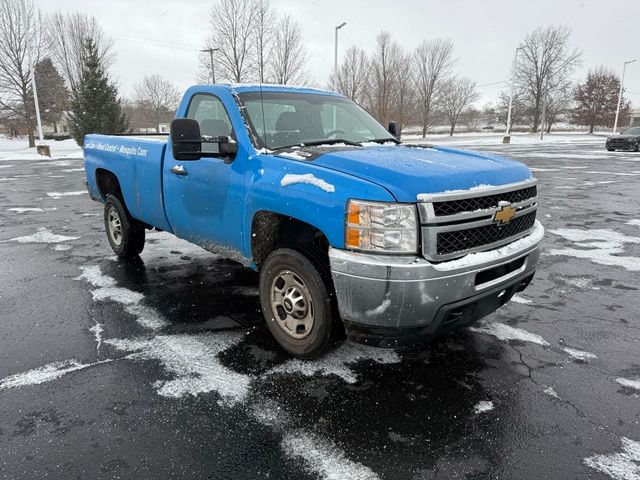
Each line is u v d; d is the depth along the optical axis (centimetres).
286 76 3341
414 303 260
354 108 472
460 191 271
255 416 268
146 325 387
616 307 439
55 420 261
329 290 303
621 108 7125
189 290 469
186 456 235
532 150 2931
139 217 508
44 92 4272
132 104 7031
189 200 409
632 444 248
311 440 248
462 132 7519
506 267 304
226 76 3331
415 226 260
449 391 296
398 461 234
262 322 395
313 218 288
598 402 286
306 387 298
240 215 351
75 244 654
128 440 246
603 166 1833
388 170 273
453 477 224
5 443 242
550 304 445
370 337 279
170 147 434
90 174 599
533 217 345
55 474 221
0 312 411
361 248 267
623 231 756
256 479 221
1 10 3631
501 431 258
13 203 1002
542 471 228
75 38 4128
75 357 333
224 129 386
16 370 314
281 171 317
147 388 295
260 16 3216
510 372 320
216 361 329
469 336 375
